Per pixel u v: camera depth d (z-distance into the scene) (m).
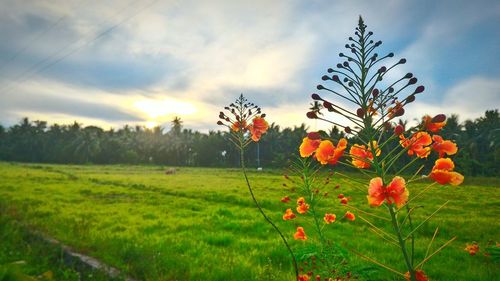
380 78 2.08
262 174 60.12
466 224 13.06
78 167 76.44
